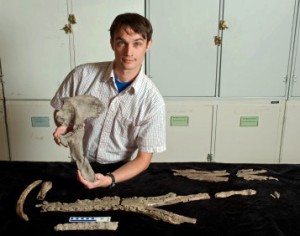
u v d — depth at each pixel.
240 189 1.29
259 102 2.43
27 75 2.30
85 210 1.13
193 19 2.27
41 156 2.48
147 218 1.10
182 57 2.35
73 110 1.18
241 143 2.52
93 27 2.21
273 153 2.55
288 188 1.31
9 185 1.31
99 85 1.39
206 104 2.43
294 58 2.35
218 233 1.02
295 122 2.47
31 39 2.23
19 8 2.16
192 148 2.53
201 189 1.29
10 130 2.41
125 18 1.21
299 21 2.28
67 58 2.27
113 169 1.45
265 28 2.29
